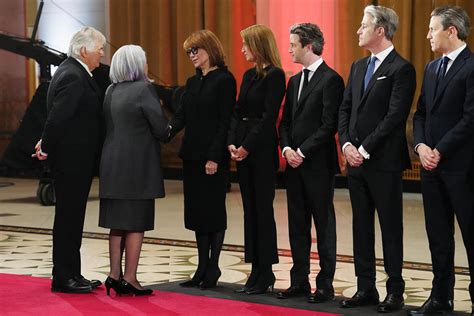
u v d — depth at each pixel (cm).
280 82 1035
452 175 912
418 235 1602
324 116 1002
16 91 2803
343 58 2402
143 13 2655
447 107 919
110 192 1021
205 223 1073
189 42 1080
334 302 1002
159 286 1107
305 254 1034
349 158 962
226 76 1072
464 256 1376
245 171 1059
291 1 2444
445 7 925
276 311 951
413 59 2319
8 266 1305
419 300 1073
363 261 985
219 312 947
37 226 1736
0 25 2795
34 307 975
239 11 2538
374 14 959
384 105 958
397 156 957
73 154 1045
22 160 2003
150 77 2670
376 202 963
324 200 1009
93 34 1061
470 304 1036
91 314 940
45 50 2031
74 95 1033
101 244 1511
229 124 1070
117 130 1032
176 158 2666
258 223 1049
